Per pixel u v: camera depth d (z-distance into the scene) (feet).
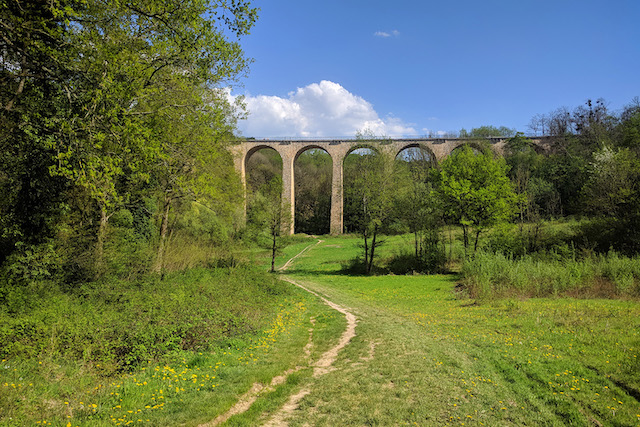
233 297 46.96
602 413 17.84
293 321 42.55
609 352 26.48
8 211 36.55
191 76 40.42
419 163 180.34
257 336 33.53
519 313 42.86
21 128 31.63
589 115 185.68
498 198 99.09
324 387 22.12
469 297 60.85
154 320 31.22
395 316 46.78
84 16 32.65
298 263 129.49
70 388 19.58
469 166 108.06
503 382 22.30
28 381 19.44
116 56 33.22
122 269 51.52
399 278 91.66
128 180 55.26
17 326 26.20
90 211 51.60
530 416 17.71
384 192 100.83
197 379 22.31
